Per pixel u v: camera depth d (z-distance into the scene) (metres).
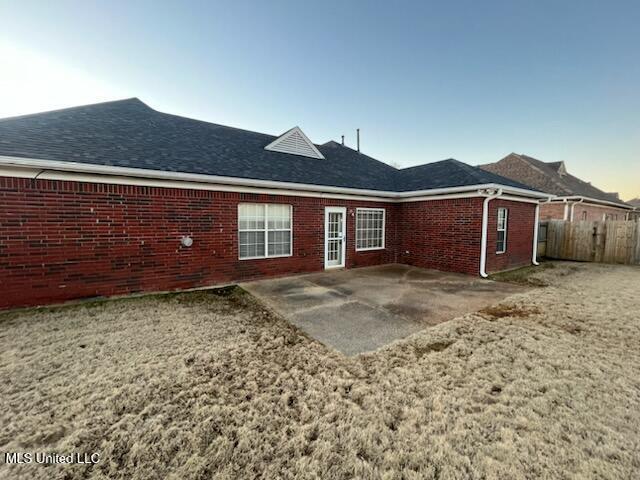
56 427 2.21
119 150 6.16
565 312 5.12
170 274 6.50
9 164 4.62
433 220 9.63
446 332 4.20
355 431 2.16
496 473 1.77
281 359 3.37
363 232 10.18
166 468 1.82
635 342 3.82
